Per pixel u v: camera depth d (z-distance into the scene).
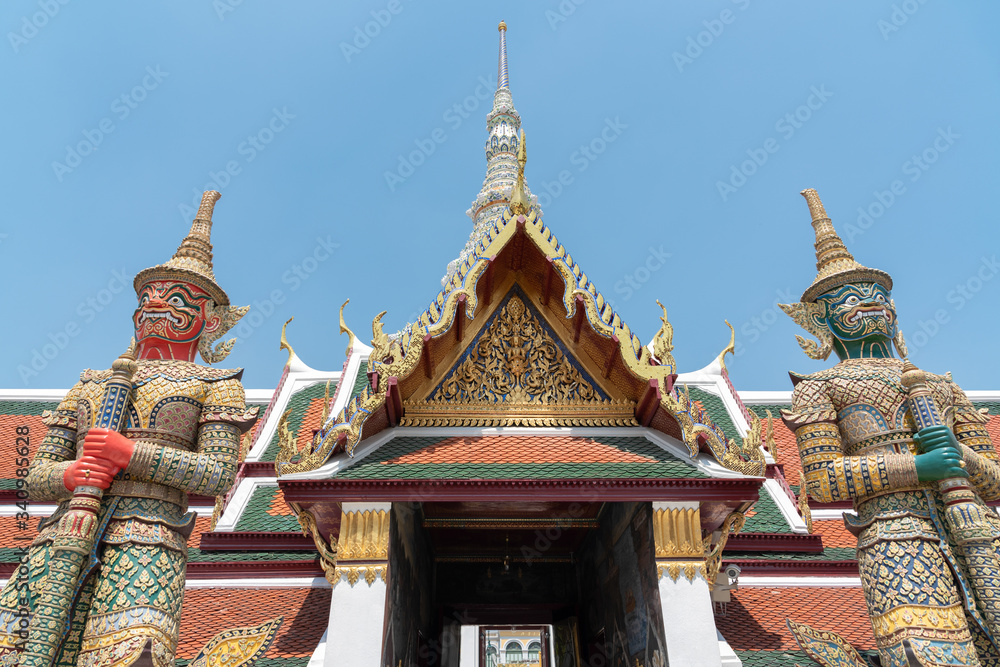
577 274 9.07
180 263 8.88
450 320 8.70
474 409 9.53
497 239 9.16
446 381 9.66
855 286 9.34
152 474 7.14
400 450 8.78
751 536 11.22
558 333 9.95
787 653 9.16
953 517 7.40
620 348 8.76
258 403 17.34
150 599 6.84
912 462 7.60
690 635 7.58
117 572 6.85
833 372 8.70
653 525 8.15
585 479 8.09
